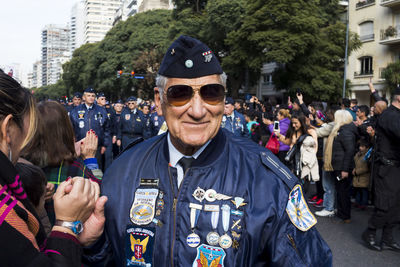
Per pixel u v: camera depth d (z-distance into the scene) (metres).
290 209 1.16
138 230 1.17
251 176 1.19
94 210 1.17
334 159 4.80
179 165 1.24
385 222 3.81
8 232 0.80
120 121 8.61
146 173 1.26
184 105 1.16
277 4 20.47
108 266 1.32
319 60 22.08
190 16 27.11
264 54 21.27
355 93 27.16
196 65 1.14
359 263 3.63
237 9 23.14
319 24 22.36
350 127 4.73
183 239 1.13
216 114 1.18
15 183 0.89
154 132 8.80
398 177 3.65
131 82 37.03
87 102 6.82
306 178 5.05
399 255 3.84
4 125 0.88
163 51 31.95
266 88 36.69
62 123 2.01
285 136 5.75
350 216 5.00
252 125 7.40
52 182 1.97
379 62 25.11
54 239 1.02
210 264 1.11
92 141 2.54
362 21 26.20
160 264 1.14
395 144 3.62
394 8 23.94
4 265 0.79
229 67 23.59
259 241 1.12
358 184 5.52
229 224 1.12
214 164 1.20
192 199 1.16
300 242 1.13
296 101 6.43
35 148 1.94
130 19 40.69
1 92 0.87
